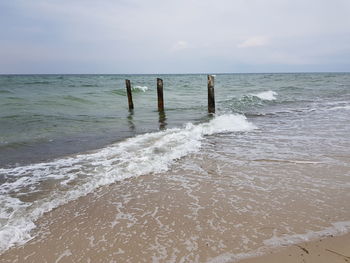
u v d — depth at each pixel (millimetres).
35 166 4984
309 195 3594
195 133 7555
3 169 4848
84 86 29734
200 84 37688
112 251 2543
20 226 2980
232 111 12672
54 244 2668
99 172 4605
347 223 2891
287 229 2797
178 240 2682
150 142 6547
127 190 3914
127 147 6121
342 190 3736
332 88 28188
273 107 14117
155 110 13344
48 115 10477
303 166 4734
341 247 2469
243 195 3656
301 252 2410
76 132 8055
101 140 7094
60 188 3998
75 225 3014
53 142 6863
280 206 3311
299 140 6680
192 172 4590
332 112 11750
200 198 3607
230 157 5379
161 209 3336
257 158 5262
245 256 2391
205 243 2613
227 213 3182
